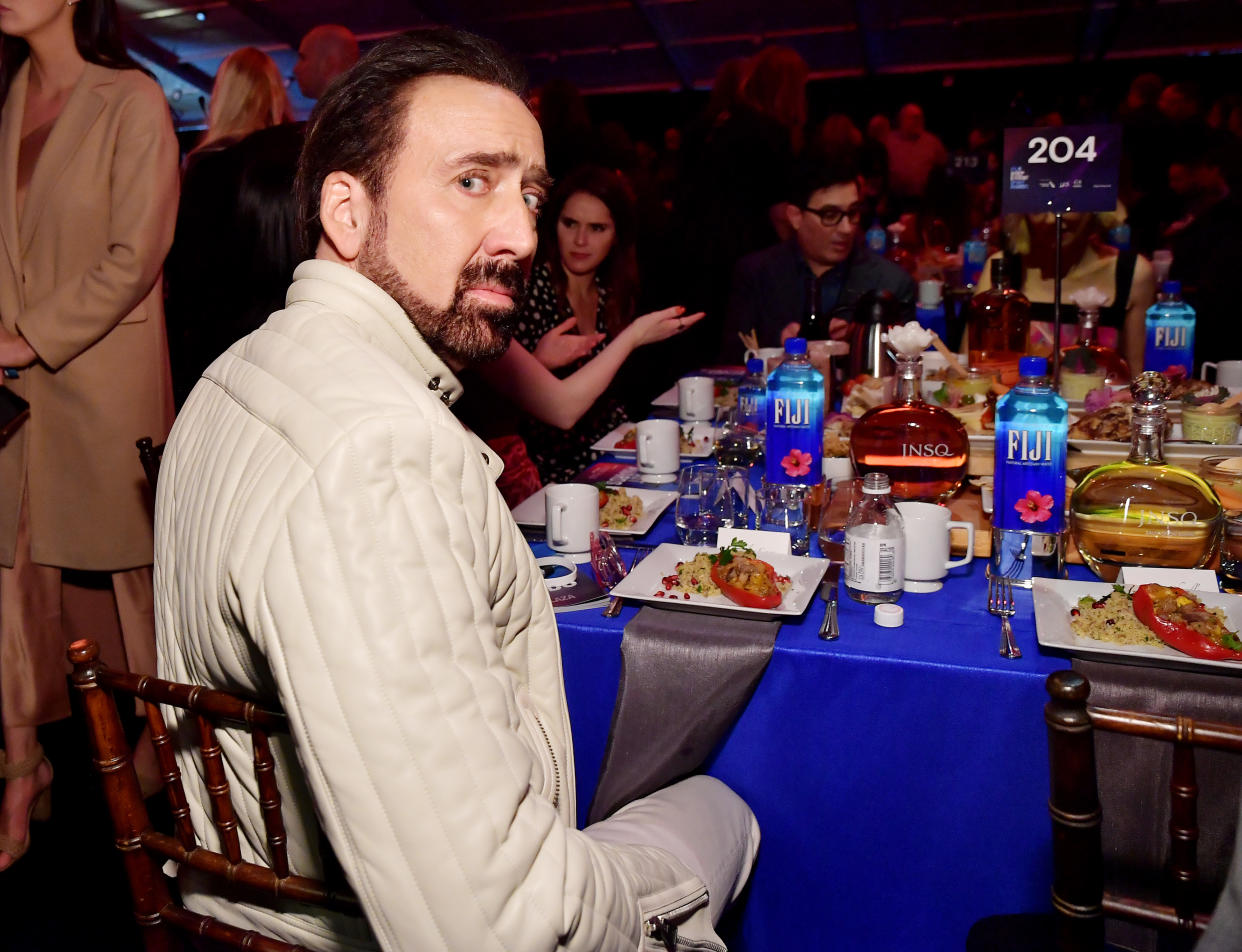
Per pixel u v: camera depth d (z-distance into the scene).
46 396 1.97
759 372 2.24
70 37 1.94
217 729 0.88
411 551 0.67
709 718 1.17
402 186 0.83
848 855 1.20
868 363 2.30
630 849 0.90
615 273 2.71
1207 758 1.04
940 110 8.46
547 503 1.50
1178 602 1.12
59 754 2.40
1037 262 2.76
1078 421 1.76
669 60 9.15
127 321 1.98
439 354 0.89
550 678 0.92
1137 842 1.07
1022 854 1.14
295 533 0.66
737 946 1.28
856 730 1.16
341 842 0.66
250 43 8.57
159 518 0.87
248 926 0.94
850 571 1.31
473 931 0.65
